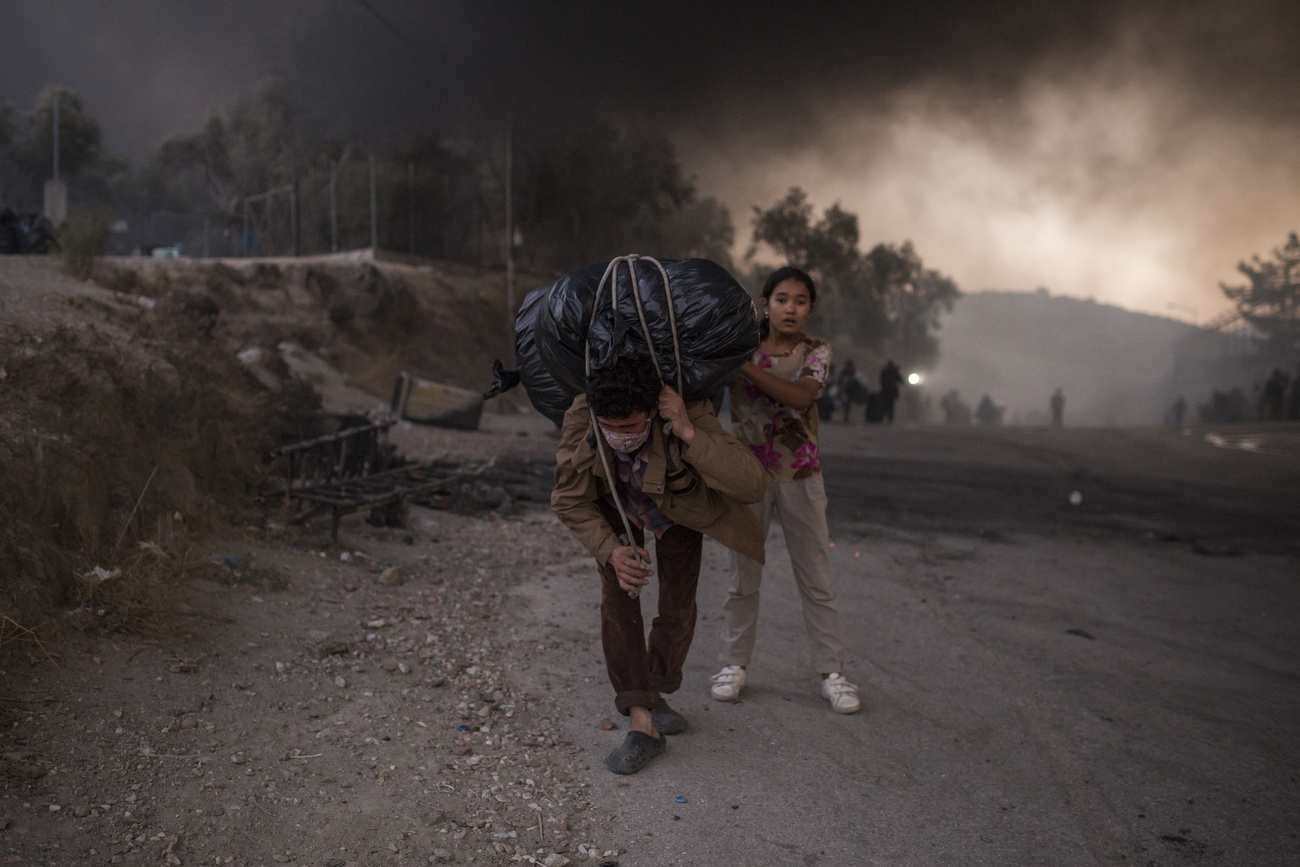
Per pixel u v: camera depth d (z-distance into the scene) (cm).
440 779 284
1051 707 376
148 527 419
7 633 300
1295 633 502
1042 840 267
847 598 535
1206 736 350
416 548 577
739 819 273
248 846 237
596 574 564
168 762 268
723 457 260
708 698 368
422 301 2503
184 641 346
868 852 257
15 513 343
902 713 363
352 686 346
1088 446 1656
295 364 1382
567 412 280
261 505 560
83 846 224
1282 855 262
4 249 1366
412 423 1295
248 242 3891
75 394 429
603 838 259
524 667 392
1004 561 660
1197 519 877
